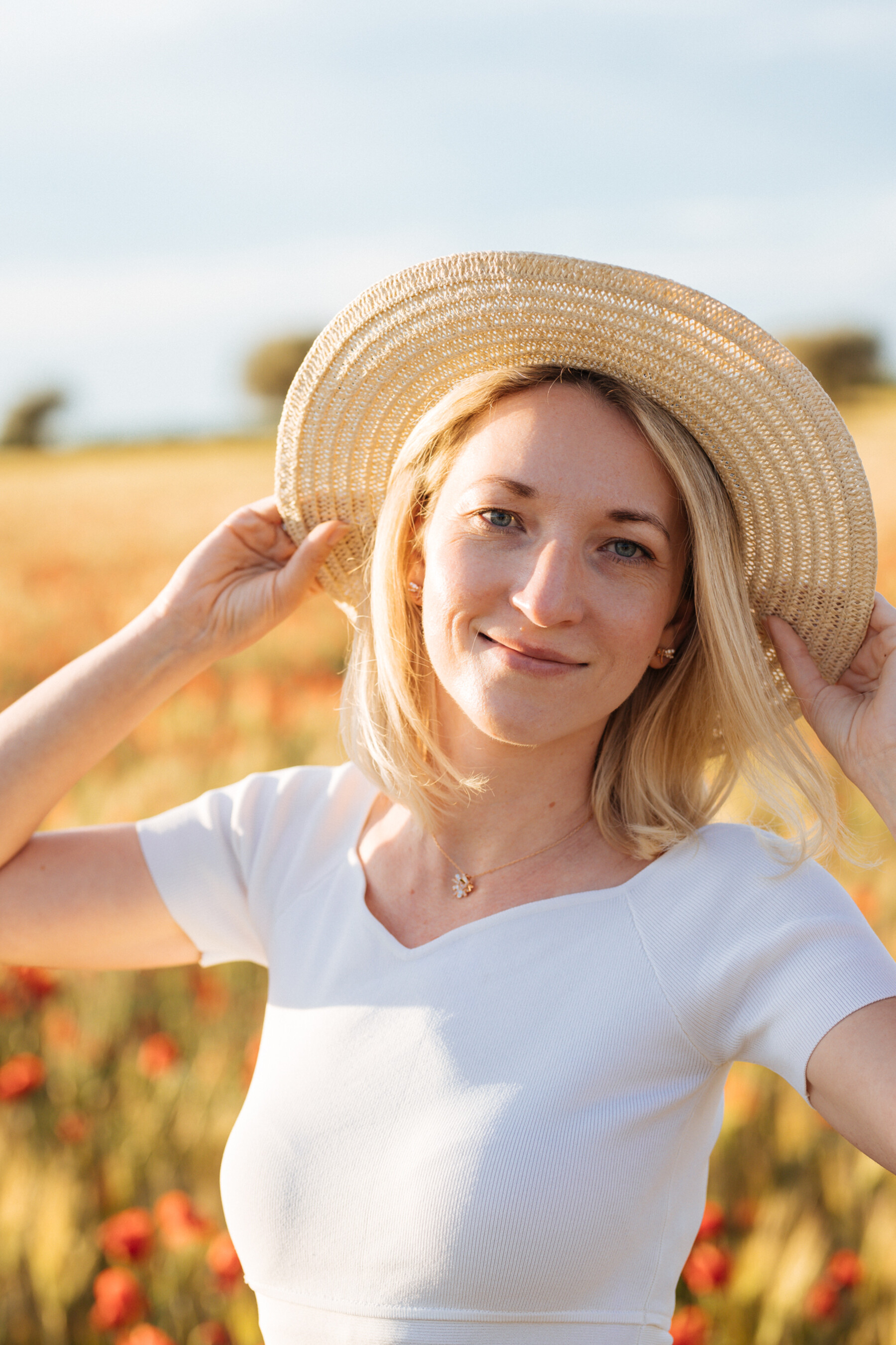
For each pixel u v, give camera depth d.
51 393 51.22
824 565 1.65
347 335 1.80
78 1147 3.15
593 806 1.64
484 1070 1.45
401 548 1.69
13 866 1.78
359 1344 1.42
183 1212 2.57
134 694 1.80
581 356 1.64
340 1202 1.46
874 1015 1.34
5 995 3.79
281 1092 1.56
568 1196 1.37
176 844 1.81
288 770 1.90
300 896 1.74
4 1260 2.73
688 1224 1.50
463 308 1.69
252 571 1.91
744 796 3.47
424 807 1.64
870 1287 2.65
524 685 1.48
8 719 1.78
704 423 1.62
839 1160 3.00
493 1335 1.38
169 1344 2.32
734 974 1.43
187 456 34.00
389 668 1.69
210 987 3.77
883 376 44.72
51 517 17.95
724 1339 2.56
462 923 1.60
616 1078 1.42
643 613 1.51
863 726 1.59
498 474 1.50
